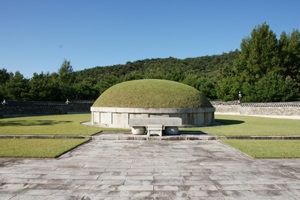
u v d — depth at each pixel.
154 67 91.00
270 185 6.05
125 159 8.48
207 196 5.38
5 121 22.83
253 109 34.06
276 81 37.34
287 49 42.31
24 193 5.51
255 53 43.12
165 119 13.96
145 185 6.02
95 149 10.12
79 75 77.75
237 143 11.37
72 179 6.43
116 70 90.56
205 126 18.78
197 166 7.66
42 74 46.56
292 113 29.61
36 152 9.16
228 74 52.94
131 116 17.84
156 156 8.95
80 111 40.25
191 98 19.55
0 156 8.56
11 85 38.81
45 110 35.28
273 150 9.76
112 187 5.88
